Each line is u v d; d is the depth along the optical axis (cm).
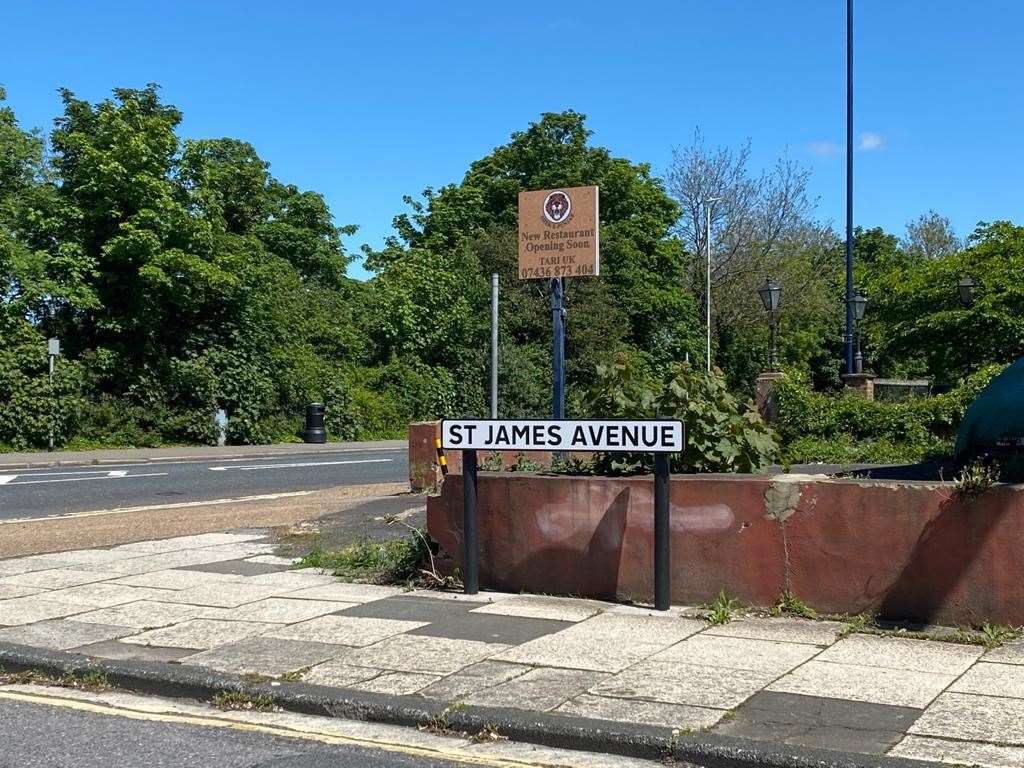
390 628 722
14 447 2609
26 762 499
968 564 682
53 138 2847
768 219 4850
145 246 2762
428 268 4138
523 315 4100
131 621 757
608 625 719
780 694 556
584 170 4747
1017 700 538
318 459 2544
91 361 2800
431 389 3875
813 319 5028
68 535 1194
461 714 537
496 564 840
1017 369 848
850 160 2812
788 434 2064
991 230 3206
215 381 3014
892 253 6706
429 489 1512
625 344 4412
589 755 501
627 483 793
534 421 789
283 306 3475
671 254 4806
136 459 2488
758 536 747
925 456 1806
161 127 2825
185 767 491
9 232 2725
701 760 481
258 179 3938
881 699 543
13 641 700
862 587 713
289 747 519
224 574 940
